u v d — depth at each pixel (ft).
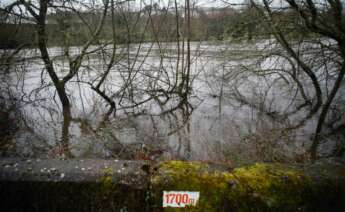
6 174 5.74
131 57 29.04
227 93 26.73
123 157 14.10
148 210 5.69
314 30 16.52
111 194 5.69
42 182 5.66
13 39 20.39
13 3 18.01
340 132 17.29
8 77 24.02
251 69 24.56
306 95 24.63
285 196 5.49
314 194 5.52
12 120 19.44
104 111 22.68
